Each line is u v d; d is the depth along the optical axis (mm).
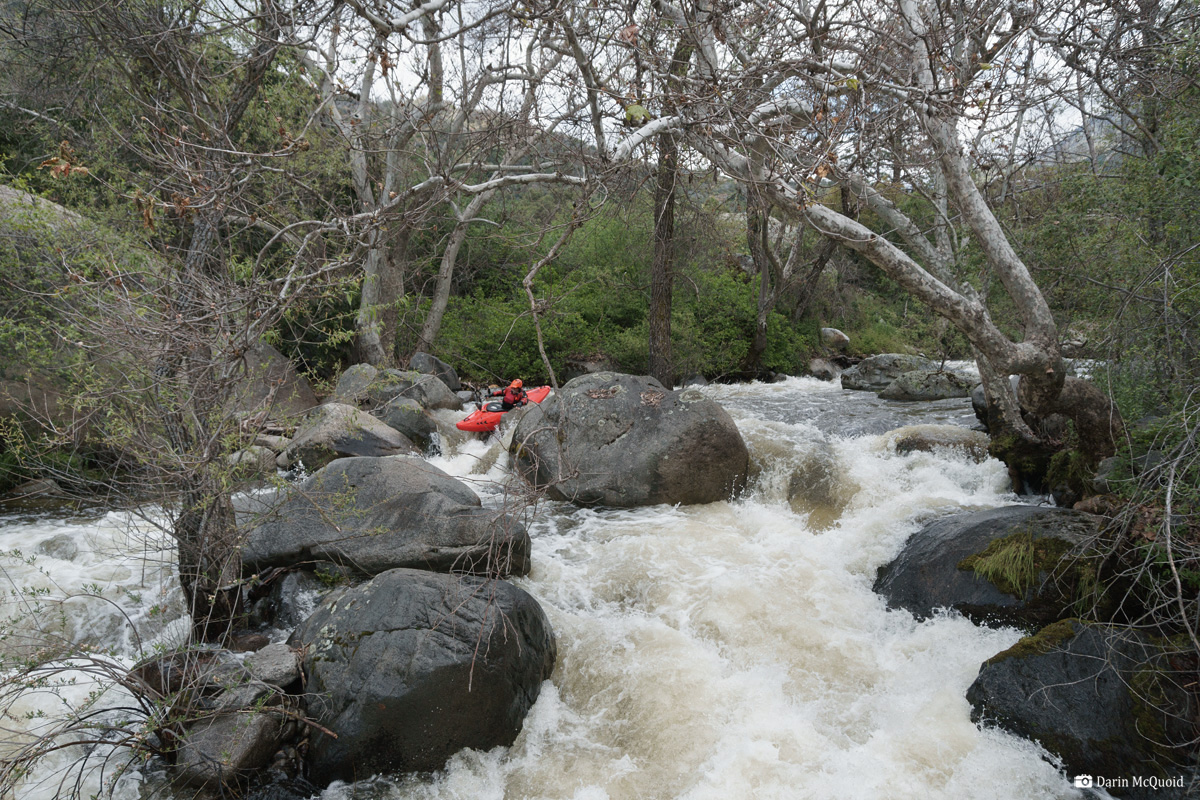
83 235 5281
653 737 4867
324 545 6234
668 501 8273
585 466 8328
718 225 16031
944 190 8047
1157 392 5773
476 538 6062
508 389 11852
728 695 5160
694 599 6250
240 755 4375
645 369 16938
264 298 4434
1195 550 4305
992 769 4387
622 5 4676
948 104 4367
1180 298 5203
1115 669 4559
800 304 20625
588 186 4004
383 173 11742
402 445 10000
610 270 18234
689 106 4266
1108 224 6398
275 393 5117
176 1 5289
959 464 8430
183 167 4125
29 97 10062
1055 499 6992
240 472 5125
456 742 4645
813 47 4996
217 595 5395
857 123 4449
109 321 4105
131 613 5930
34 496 8414
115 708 4344
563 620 6062
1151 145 6625
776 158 4434
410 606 4906
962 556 5988
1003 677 4762
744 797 4320
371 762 4523
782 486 8641
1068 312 7281
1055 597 5309
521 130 5234
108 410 4676
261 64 4973
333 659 4766
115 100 7883
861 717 4949
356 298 14758
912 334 15922
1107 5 5262
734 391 16094
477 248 18250
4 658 4363
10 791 4215
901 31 5211
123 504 5191
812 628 5848
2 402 8234
